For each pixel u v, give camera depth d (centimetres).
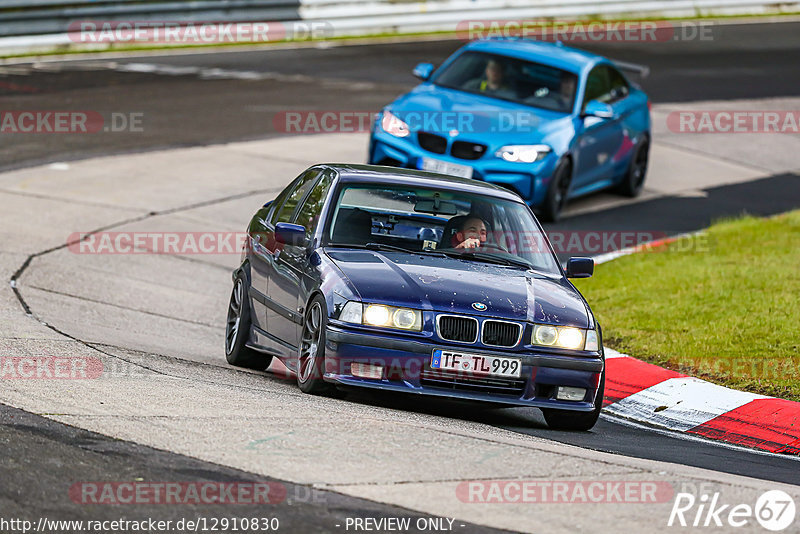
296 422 2438
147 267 4747
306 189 3403
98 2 9300
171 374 2950
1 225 5016
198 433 2306
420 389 2741
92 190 5784
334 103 8069
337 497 1978
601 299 4416
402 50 10238
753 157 7738
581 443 2711
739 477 2416
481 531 1866
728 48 11550
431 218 3200
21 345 3097
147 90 8075
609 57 10550
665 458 2614
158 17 9688
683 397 3281
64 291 4159
